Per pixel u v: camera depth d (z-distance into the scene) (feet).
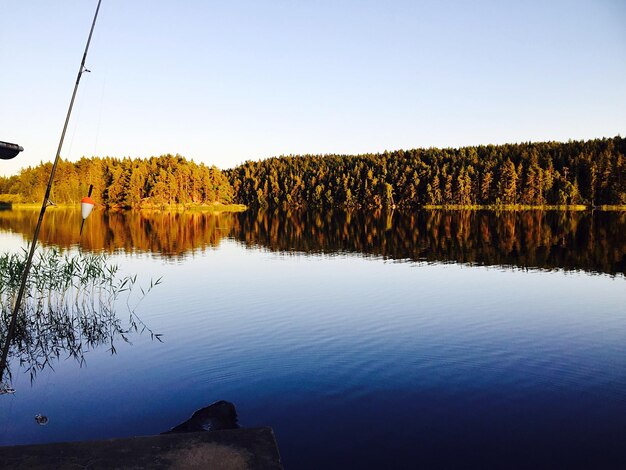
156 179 332.39
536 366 28.60
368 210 350.23
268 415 22.34
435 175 358.64
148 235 124.67
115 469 10.46
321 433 20.68
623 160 297.12
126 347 32.78
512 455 19.01
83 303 43.83
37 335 35.78
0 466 10.52
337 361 29.50
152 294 50.34
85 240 107.14
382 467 18.12
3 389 25.61
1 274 39.40
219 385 25.95
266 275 63.31
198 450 11.30
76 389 25.62
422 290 52.65
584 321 39.14
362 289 53.31
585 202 301.02
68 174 317.22
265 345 32.89
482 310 43.14
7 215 208.54
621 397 24.22
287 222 199.31
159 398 24.39
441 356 30.45
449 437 20.36
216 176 394.73
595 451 19.25
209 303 46.03
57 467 10.53
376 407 23.16
